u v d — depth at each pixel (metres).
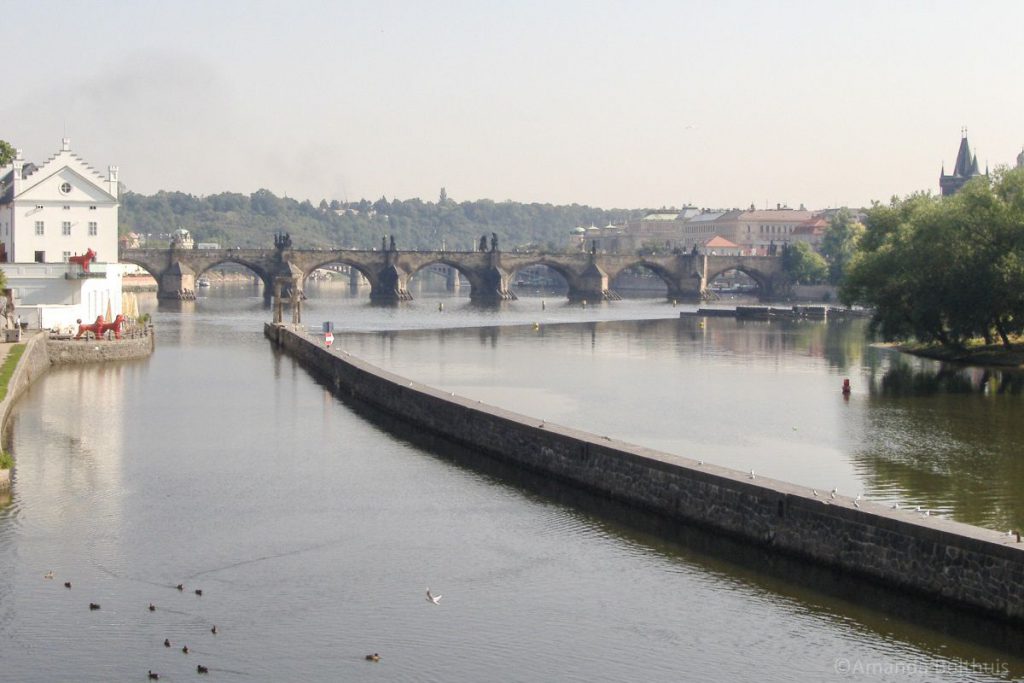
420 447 101.25
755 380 157.38
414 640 55.56
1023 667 52.47
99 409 120.38
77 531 72.25
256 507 78.81
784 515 65.81
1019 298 165.50
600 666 52.94
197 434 106.69
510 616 58.59
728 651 54.34
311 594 61.44
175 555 67.62
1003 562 54.12
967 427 113.62
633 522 74.62
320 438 105.50
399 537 71.69
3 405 104.94
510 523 74.75
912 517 59.97
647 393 142.25
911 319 178.12
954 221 174.00
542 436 89.44
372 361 184.12
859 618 57.84
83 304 182.25
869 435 108.75
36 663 52.34
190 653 53.69
